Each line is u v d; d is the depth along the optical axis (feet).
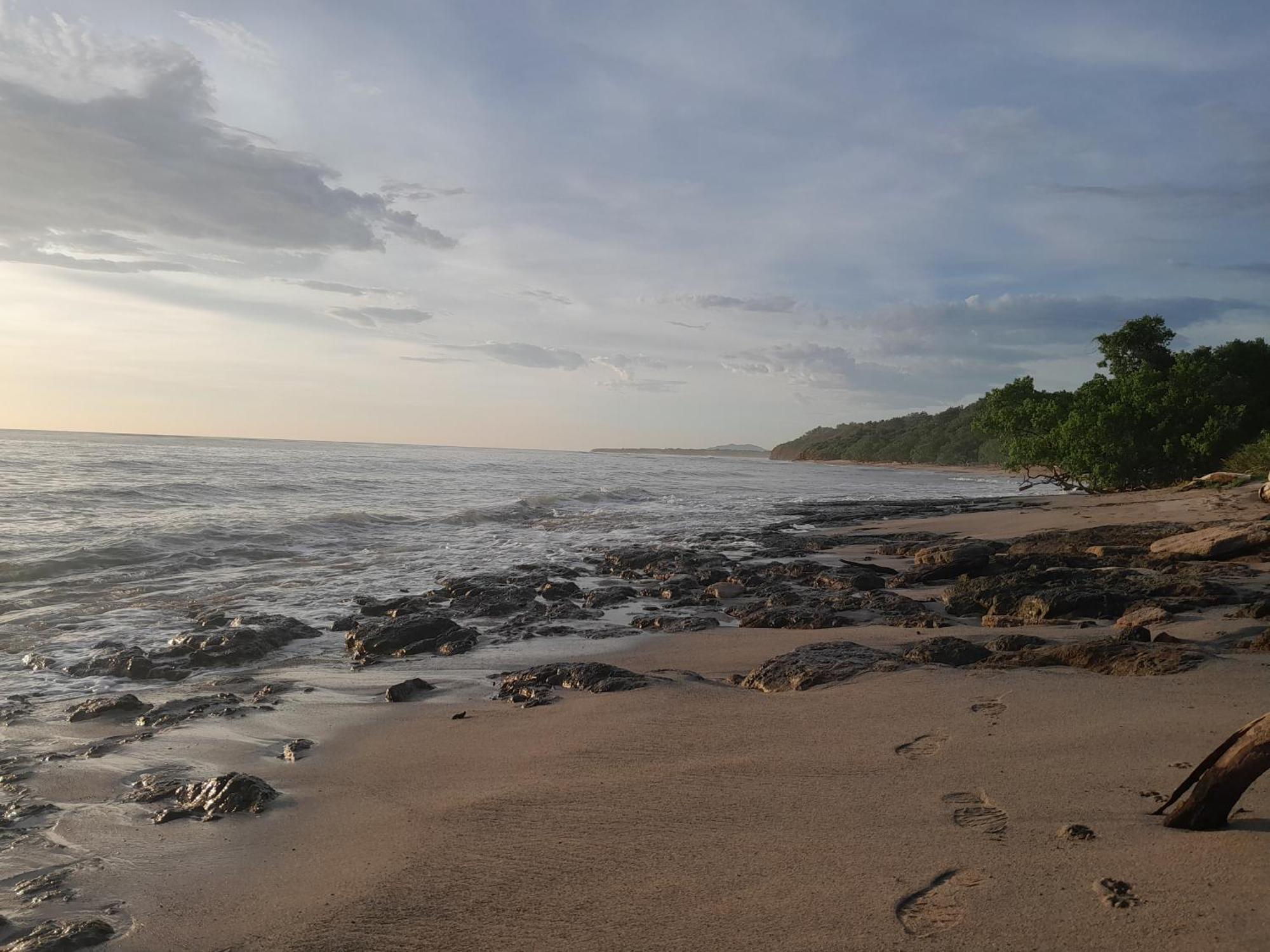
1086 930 9.84
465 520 87.04
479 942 11.16
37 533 60.03
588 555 64.13
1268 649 23.70
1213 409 115.75
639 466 312.91
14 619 37.63
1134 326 142.61
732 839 13.57
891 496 151.84
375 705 25.27
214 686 27.94
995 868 11.62
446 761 19.47
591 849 13.67
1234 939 9.29
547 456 541.34
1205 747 15.60
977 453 434.30
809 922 10.74
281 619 36.83
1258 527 49.16
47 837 15.81
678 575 52.08
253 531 66.85
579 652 32.24
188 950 11.68
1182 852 11.34
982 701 20.18
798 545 69.62
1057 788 14.29
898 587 47.91
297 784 18.44
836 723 19.52
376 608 40.88
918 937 10.14
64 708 25.27
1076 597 34.50
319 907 12.58
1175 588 37.17
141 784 18.62
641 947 10.59
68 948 11.74
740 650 31.71
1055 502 116.26
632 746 19.20
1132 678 21.25
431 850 14.17
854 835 13.23
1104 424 116.98
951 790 14.76
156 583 47.70
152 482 108.78
